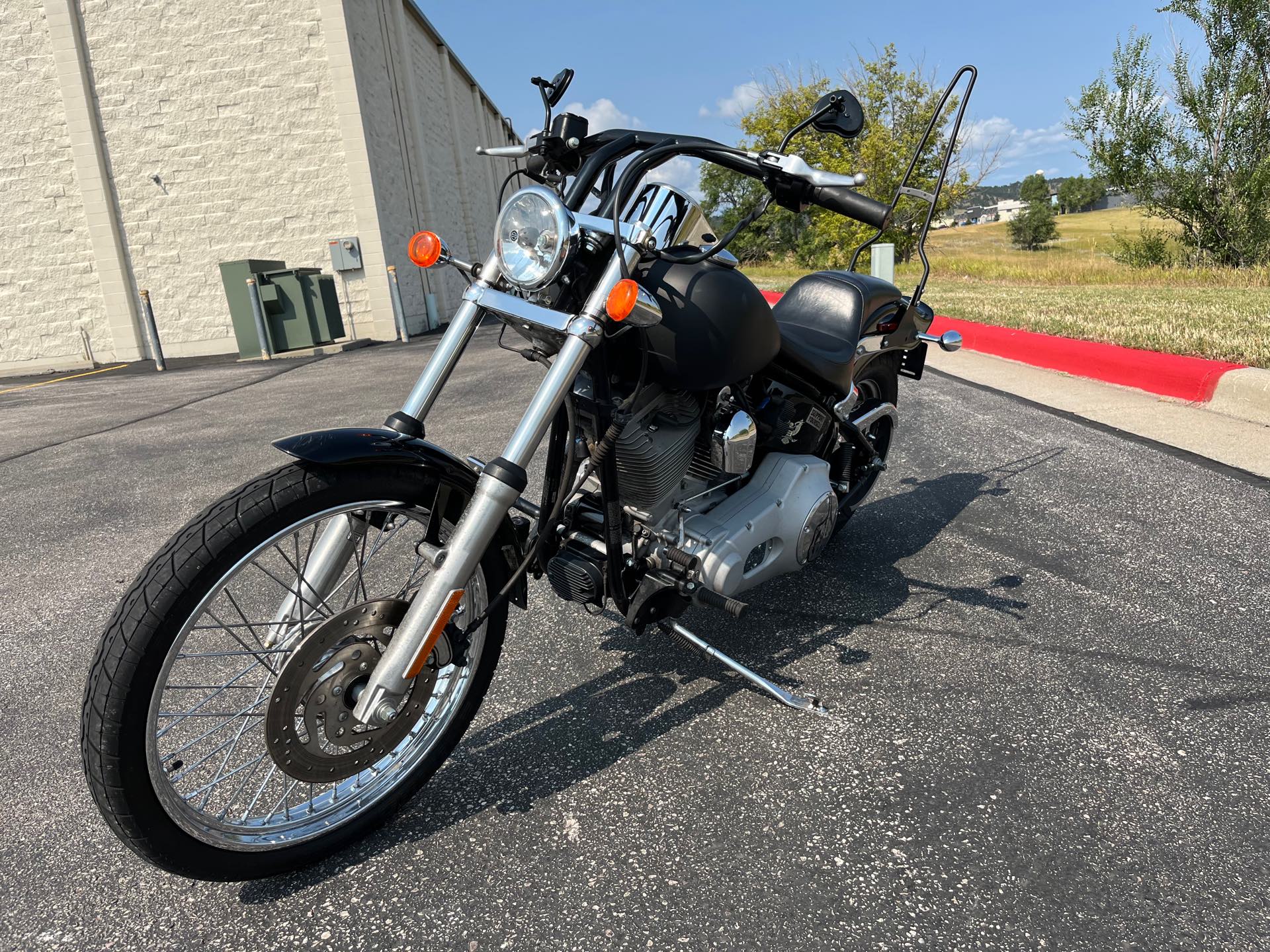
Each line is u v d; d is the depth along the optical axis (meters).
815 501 2.60
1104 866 1.69
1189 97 17.25
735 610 2.17
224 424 6.55
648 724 2.24
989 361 7.09
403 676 1.65
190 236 13.68
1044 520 3.51
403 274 15.14
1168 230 18.98
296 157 13.48
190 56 13.06
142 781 1.49
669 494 2.24
